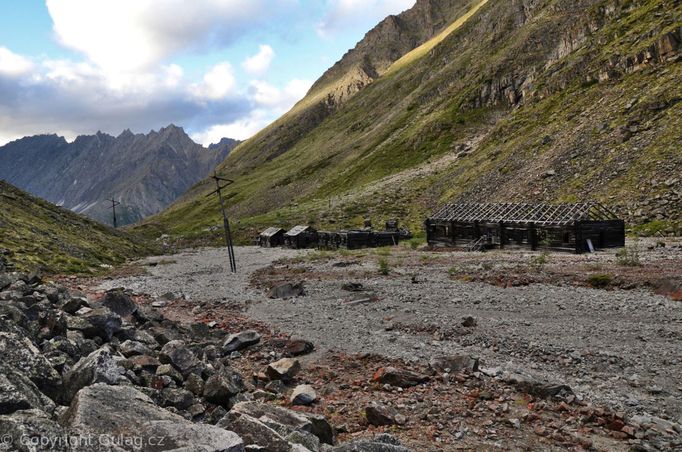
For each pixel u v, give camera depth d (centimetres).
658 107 7662
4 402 730
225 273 5300
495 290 2872
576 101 10931
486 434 1133
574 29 14675
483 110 17275
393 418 1211
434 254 5516
